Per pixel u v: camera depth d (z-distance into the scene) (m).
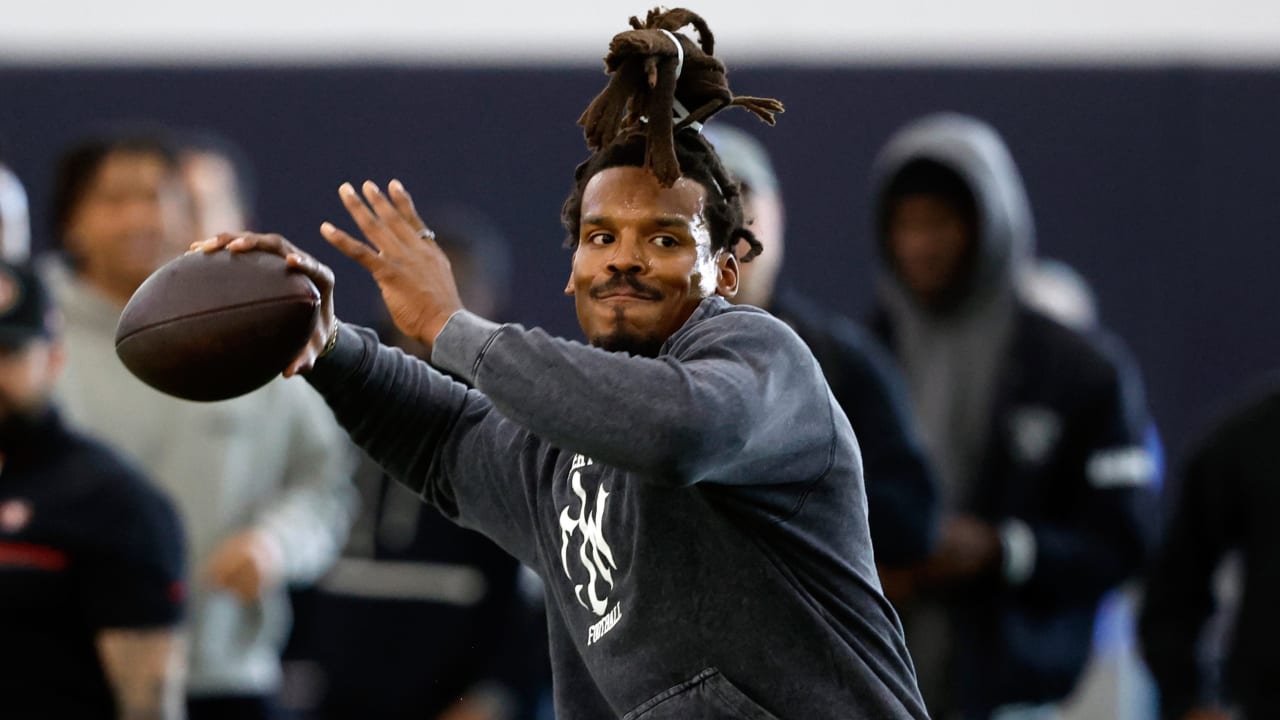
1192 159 26.27
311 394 19.11
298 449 18.94
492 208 27.22
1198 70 26.34
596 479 9.38
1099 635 20.91
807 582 9.08
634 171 9.13
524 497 9.90
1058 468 17.08
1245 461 16.52
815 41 27.67
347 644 19.50
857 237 26.34
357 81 27.53
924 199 17.73
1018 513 16.98
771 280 15.59
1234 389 26.05
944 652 16.22
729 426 8.28
